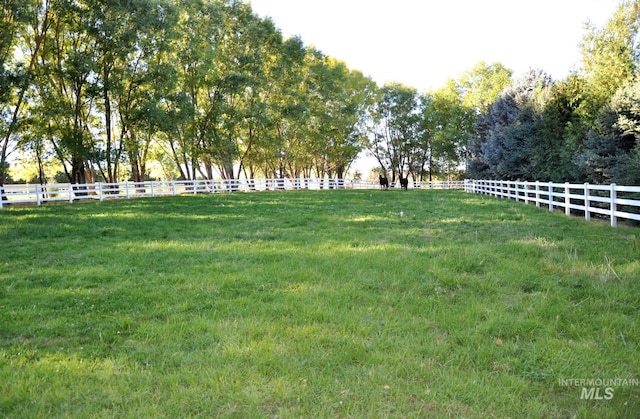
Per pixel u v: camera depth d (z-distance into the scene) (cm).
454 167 6353
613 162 1622
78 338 527
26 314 611
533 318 551
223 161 4097
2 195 2178
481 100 5497
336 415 365
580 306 588
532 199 1986
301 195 3022
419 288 693
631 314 562
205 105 4041
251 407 374
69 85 3097
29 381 420
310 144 5178
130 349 493
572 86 2275
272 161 5053
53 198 2386
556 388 404
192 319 573
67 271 848
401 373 430
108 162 3089
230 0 3944
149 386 409
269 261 902
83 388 407
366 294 668
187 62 3669
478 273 773
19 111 2850
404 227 1345
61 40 3055
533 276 729
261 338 513
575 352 464
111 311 623
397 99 6366
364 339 507
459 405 379
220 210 1944
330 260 883
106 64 2991
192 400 385
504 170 2991
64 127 2938
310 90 5056
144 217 1694
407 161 6788
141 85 3172
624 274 709
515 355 467
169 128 3262
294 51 4431
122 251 1034
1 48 2489
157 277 788
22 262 944
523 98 3338
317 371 436
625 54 1950
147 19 2927
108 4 2831
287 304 625
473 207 1939
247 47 4109
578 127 2053
